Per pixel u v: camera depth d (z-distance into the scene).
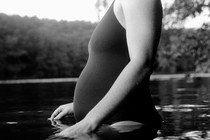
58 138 1.24
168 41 5.30
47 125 1.68
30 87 9.14
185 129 1.44
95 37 1.60
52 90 6.60
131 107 1.50
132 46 1.35
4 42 50.62
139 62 1.32
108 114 1.31
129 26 1.38
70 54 54.84
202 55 4.79
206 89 5.80
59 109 1.97
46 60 53.72
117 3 1.54
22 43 52.19
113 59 1.56
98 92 1.57
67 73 54.47
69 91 6.00
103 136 1.24
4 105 3.11
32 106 2.92
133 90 1.31
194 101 3.22
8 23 53.22
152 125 1.51
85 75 1.65
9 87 9.68
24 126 1.66
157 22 1.39
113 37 1.55
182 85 8.03
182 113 2.17
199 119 1.83
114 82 1.42
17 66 51.03
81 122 1.34
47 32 55.44
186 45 4.88
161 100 3.47
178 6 5.12
